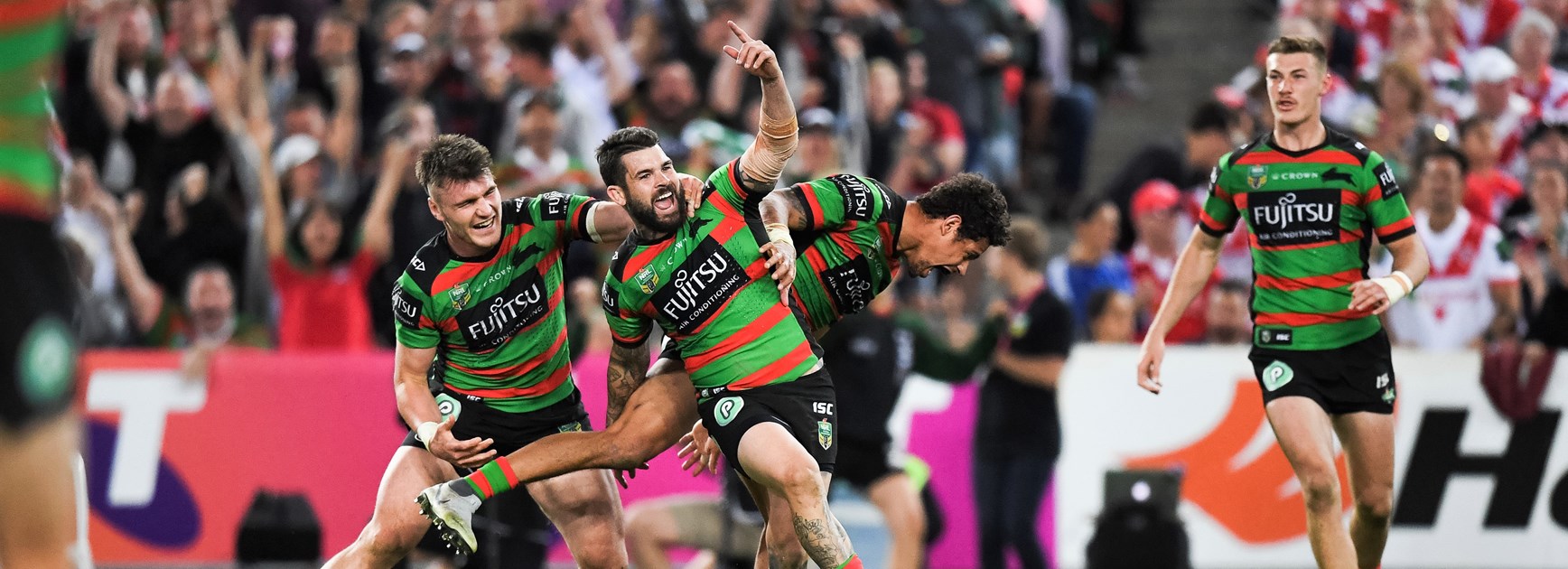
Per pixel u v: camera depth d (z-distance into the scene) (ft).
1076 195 136.15
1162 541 78.02
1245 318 94.38
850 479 81.00
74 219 99.86
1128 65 153.99
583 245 96.22
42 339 27.58
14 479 27.43
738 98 116.78
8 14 27.53
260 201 105.60
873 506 82.69
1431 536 88.74
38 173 28.07
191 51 122.21
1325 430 60.44
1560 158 104.63
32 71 27.89
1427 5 121.19
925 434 90.53
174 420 89.97
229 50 114.93
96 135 114.11
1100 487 89.30
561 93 108.58
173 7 122.83
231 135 111.34
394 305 55.67
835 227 53.88
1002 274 87.56
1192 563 89.51
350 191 113.50
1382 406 61.87
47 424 27.78
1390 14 124.98
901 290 109.09
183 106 110.63
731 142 103.35
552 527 85.10
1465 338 90.68
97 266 99.14
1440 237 90.89
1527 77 116.88
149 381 90.17
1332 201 60.85
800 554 57.21
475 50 115.55
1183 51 157.38
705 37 120.37
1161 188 104.63
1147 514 78.48
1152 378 63.41
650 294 52.01
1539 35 116.67
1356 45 123.34
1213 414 89.86
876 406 80.53
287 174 107.55
